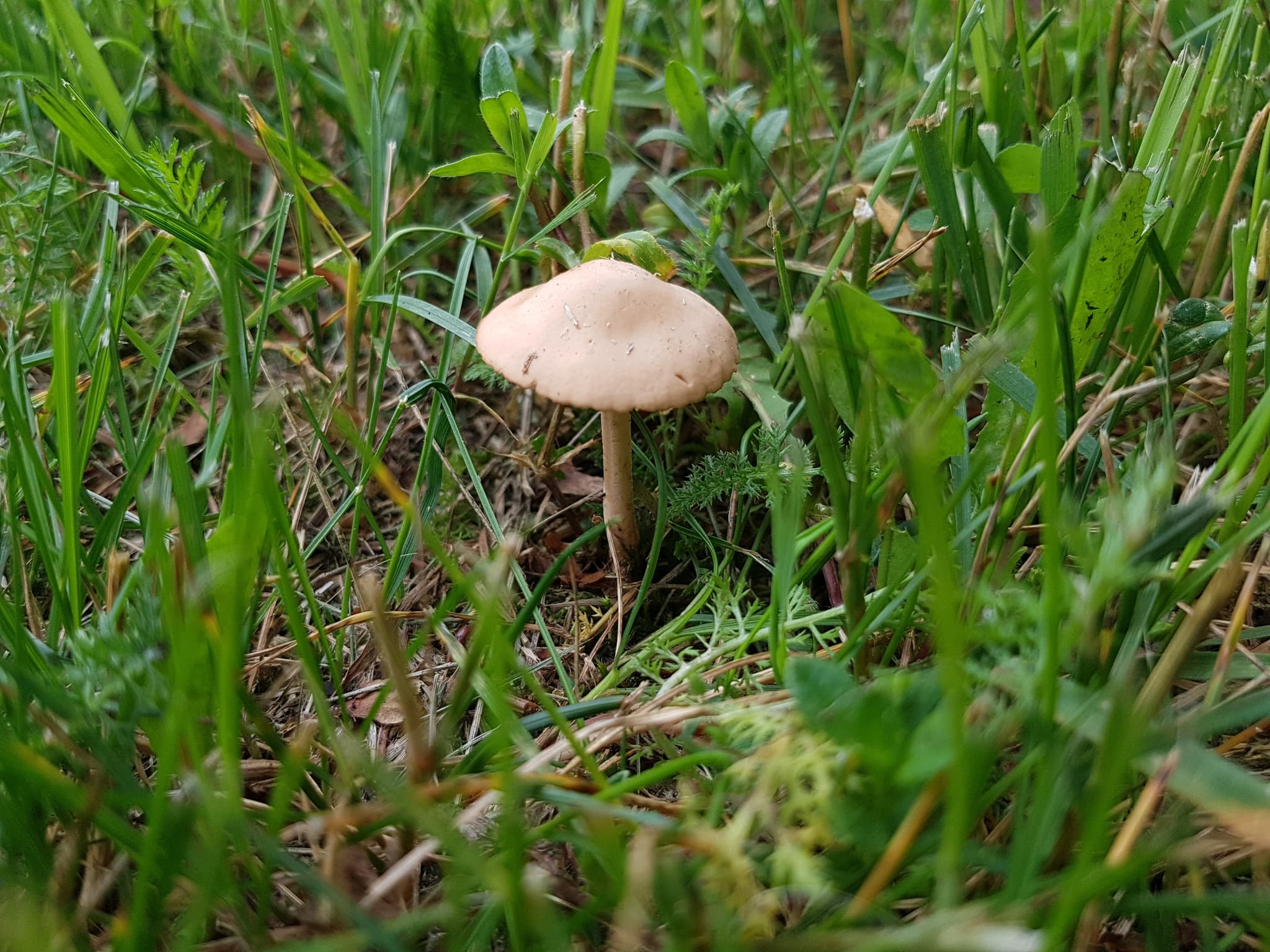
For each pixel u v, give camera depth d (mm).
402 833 78
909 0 240
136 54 182
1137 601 83
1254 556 109
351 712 110
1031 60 176
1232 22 125
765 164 159
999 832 78
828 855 75
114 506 98
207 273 142
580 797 72
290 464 137
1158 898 67
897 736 66
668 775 76
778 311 152
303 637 81
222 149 181
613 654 121
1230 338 115
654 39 223
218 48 196
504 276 177
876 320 86
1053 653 67
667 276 132
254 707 82
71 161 170
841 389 93
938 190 129
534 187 145
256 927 71
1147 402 124
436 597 128
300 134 194
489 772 85
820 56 251
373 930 65
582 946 76
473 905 77
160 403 153
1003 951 52
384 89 175
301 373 152
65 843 72
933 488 56
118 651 73
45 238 139
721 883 69
